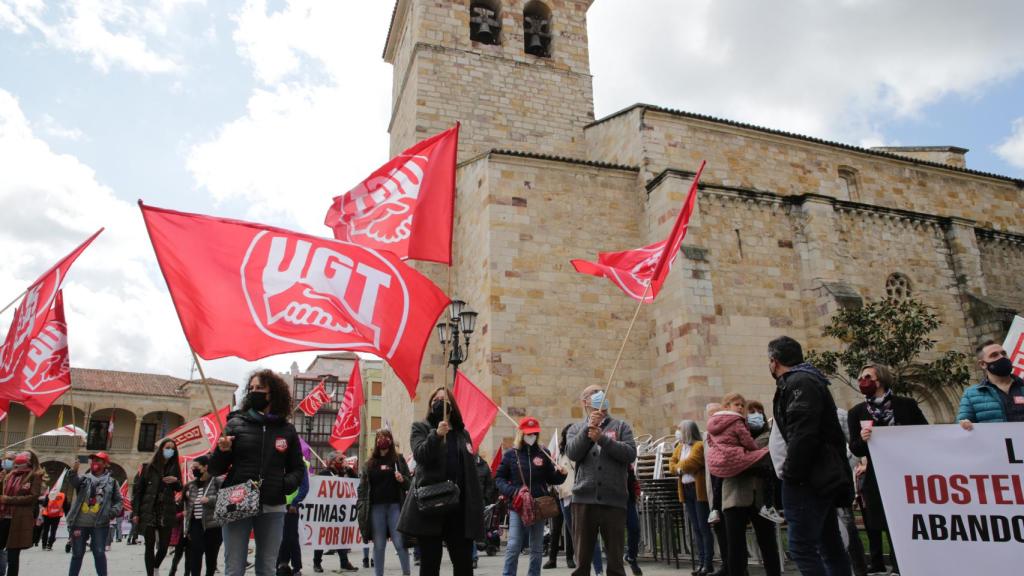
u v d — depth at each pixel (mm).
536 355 21516
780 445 6309
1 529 10195
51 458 54625
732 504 7242
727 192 23391
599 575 11086
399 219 8328
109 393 57969
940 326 25000
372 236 8383
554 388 21422
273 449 6602
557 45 31969
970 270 25797
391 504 10234
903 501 5820
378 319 7340
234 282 6941
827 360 19578
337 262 7395
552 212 23078
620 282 12328
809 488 5746
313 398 23828
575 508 7352
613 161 27078
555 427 21125
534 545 9086
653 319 22672
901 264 24984
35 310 11273
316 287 7234
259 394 6781
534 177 23219
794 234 23984
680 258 21516
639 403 22141
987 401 7355
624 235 23766
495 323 21391
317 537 12453
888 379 7773
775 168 26969
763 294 22859
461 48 30062
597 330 22406
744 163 26391
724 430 7344
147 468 10977
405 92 31531
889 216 25281
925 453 5840
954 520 5672
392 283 7508
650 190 23609
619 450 7289
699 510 10141
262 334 6867
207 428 14984
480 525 6543
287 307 7055
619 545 7188
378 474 10234
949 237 26281
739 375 21688
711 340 20969
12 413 54438
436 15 30031
